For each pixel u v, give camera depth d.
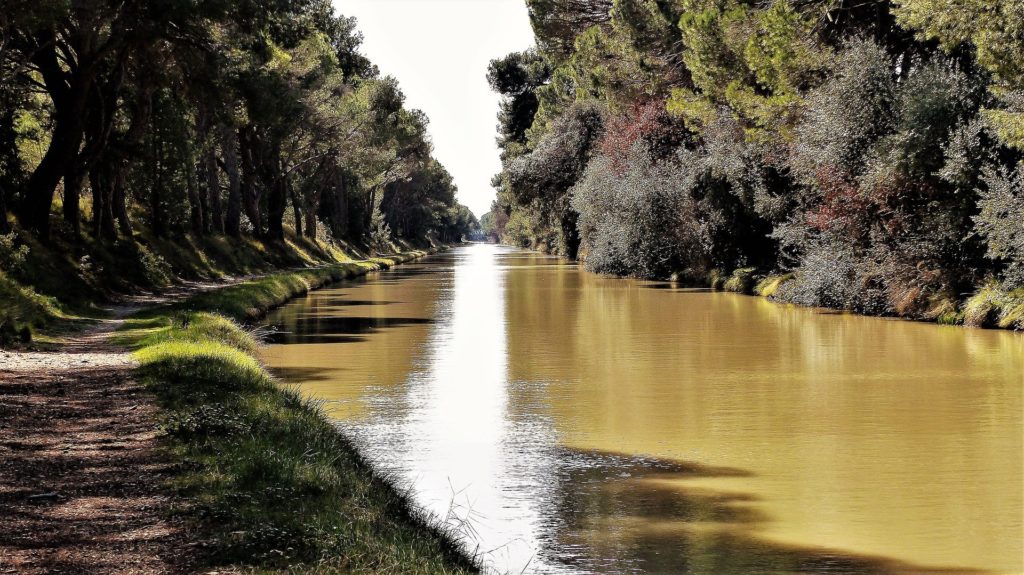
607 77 55.25
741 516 10.12
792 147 34.66
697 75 41.09
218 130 57.34
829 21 34.88
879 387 17.67
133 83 37.56
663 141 52.34
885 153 29.44
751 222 43.22
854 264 31.88
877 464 12.23
